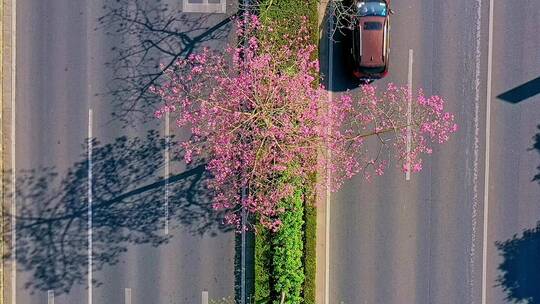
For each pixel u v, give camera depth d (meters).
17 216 27.98
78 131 27.81
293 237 26.53
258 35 26.44
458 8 27.06
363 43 25.95
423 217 27.47
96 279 28.03
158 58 27.48
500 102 27.17
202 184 27.69
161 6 27.42
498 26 27.00
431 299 27.62
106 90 27.66
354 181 27.45
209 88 26.73
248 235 27.70
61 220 27.98
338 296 27.78
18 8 27.58
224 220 27.70
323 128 24.19
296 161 24.38
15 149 27.91
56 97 27.75
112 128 27.73
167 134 27.61
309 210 26.95
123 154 27.78
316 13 26.75
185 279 27.98
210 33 27.34
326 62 27.31
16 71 27.73
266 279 27.22
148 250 27.95
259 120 23.45
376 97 27.16
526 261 27.42
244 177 24.61
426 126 25.80
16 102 27.81
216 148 23.84
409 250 27.56
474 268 27.53
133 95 27.62
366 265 27.66
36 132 27.86
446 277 27.56
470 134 27.27
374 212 27.52
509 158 27.27
